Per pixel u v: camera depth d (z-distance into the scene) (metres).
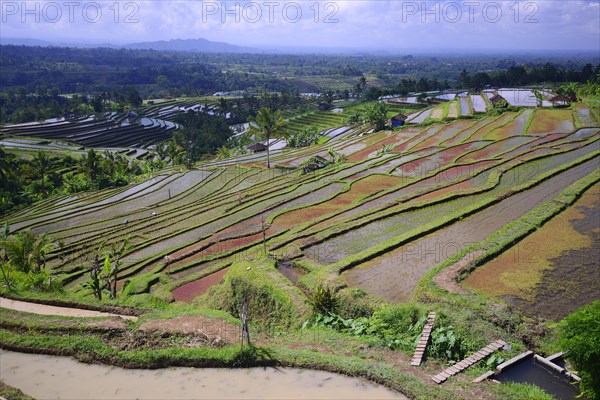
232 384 15.63
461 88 150.50
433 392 14.24
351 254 28.27
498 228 30.55
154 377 16.28
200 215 46.84
